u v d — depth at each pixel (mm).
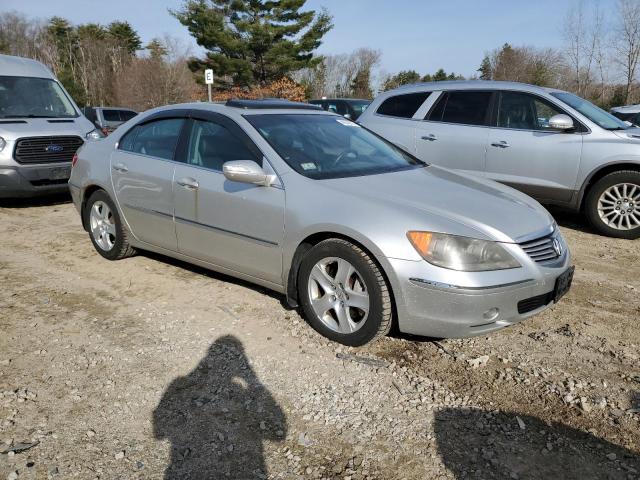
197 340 3627
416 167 4418
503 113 6785
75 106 8852
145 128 4828
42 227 6570
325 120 4672
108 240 5188
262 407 2912
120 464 2486
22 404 2908
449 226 3197
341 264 3455
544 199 6590
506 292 3148
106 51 52594
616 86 29797
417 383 3139
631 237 6168
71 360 3363
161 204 4465
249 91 32344
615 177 6117
